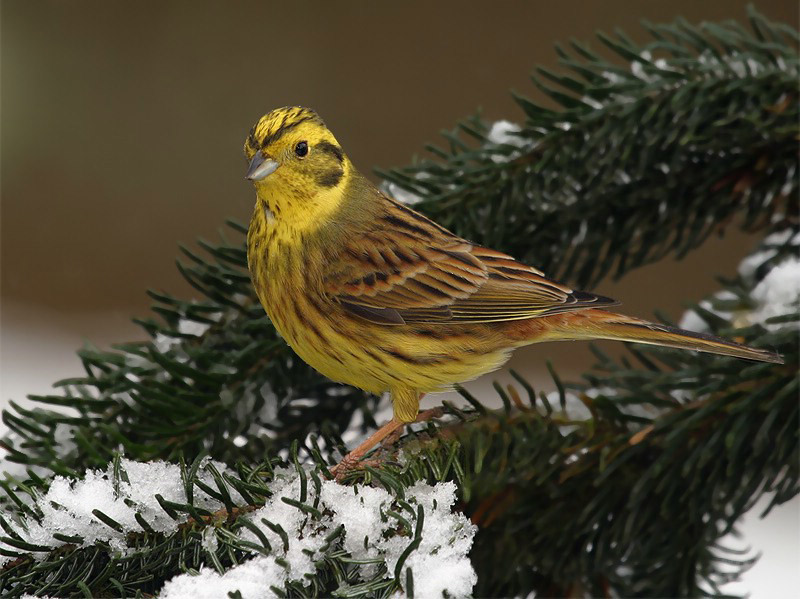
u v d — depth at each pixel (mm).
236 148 15828
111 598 5332
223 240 7828
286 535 5059
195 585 4875
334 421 7699
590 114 7359
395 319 7496
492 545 6770
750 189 7664
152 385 6723
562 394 6594
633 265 7875
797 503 11688
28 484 5684
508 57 15898
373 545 5254
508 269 7551
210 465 5320
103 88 15812
